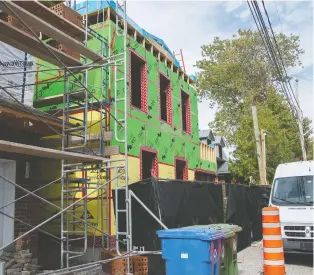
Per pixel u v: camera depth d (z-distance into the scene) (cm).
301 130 2645
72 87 1020
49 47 693
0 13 687
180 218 859
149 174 1283
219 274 609
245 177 2117
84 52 755
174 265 579
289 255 1077
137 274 765
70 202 975
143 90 1250
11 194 845
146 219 811
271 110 2542
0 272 486
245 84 3291
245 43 3312
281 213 997
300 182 1054
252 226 1387
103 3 1116
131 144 1116
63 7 789
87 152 902
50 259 967
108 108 1007
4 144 541
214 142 2816
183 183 898
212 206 1046
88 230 959
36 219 923
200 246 566
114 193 925
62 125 841
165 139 1376
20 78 884
